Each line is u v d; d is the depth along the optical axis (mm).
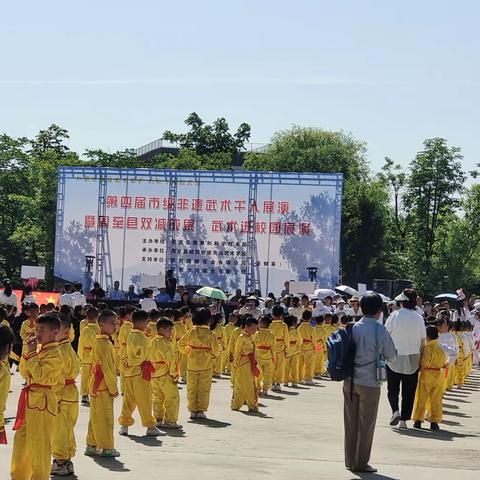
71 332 23375
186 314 26266
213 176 42812
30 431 11047
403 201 78125
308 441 16031
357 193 74000
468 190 74562
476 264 75000
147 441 15141
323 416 19922
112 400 13531
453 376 27578
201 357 18625
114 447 13969
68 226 43375
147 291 28641
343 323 29625
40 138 85125
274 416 19547
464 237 72875
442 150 76688
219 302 36219
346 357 13102
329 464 13633
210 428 17156
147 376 15547
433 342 18062
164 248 43000
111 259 43156
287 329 26344
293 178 42375
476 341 38156
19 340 24297
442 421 19562
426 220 76375
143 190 43094
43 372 11062
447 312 28750
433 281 73125
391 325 17859
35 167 69062
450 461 14344
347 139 79250
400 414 18000
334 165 75312
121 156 70125
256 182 42594
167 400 16750
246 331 20359
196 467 12844
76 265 43250
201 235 42906
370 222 74000
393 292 48750
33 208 64938
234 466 13062
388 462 14008
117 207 43188
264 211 42562
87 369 20328
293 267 42469
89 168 43281
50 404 11117
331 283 42125
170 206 42969
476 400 24938
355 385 13070
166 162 73000
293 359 28016
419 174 76500
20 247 66875
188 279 42906
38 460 11039
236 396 20328
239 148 89375
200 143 88875
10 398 21188
